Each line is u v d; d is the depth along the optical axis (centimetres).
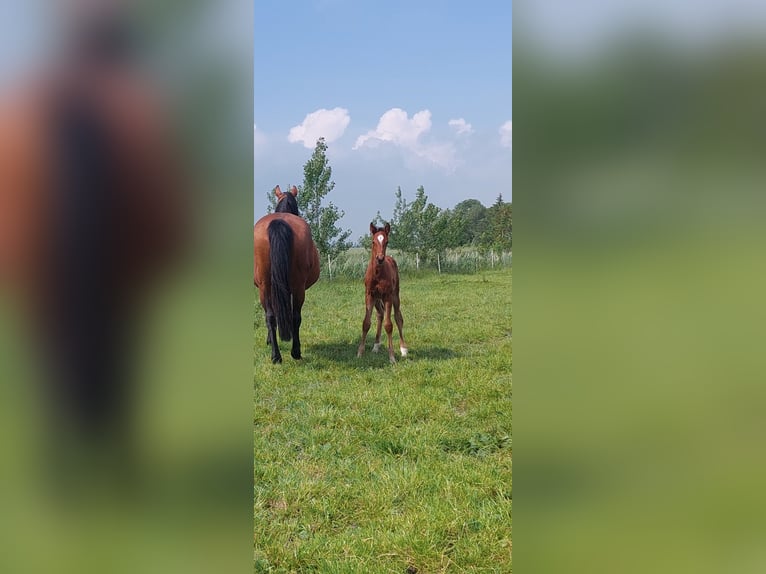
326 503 420
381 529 382
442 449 528
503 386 717
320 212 2283
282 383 771
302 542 368
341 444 556
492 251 2578
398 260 2531
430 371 838
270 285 863
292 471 482
